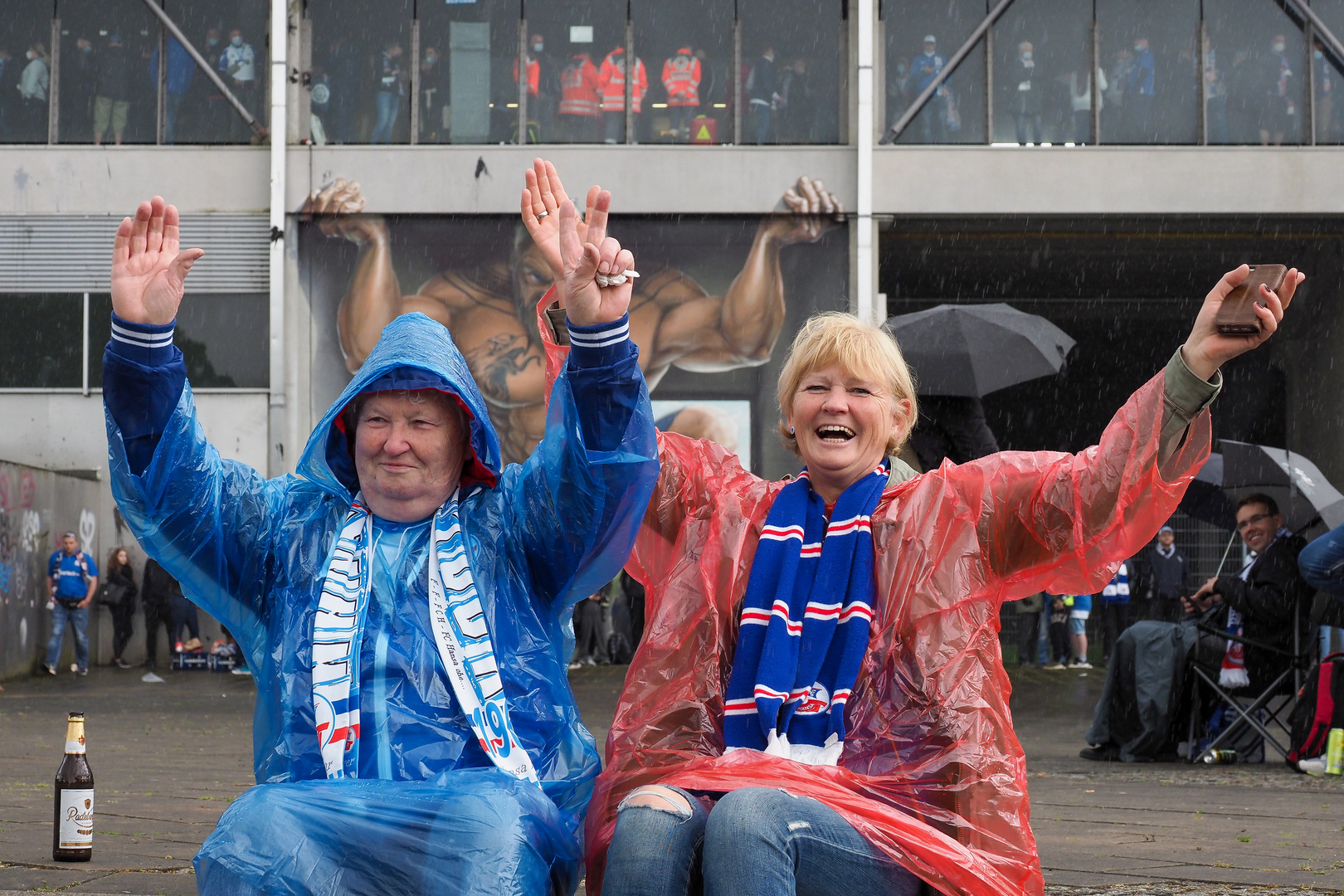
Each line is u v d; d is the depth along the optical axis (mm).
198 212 18109
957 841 2447
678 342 17953
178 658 17219
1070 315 23438
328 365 17828
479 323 17828
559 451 2488
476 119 18078
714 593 2699
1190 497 9320
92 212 18188
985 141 18078
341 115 18031
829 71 18172
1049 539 2621
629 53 18156
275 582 2627
